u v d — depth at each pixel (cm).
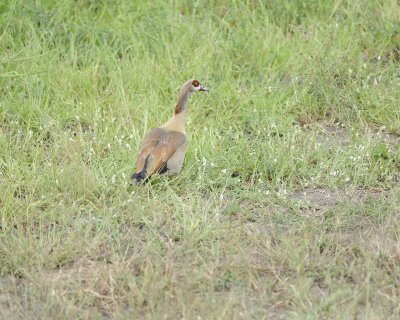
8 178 1778
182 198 1730
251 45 2327
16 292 1401
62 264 1491
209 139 1938
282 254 1484
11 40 2258
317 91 2173
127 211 1664
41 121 2008
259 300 1359
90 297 1369
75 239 1541
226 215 1670
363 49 2359
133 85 2177
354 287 1411
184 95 1817
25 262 1469
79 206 1683
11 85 2156
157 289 1352
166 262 1447
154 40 2345
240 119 2095
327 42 2309
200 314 1302
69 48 2302
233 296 1348
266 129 2027
